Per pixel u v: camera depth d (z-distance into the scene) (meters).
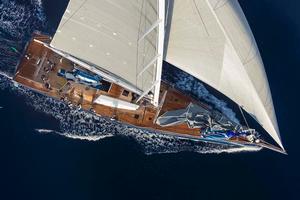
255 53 22.78
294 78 31.09
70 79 28.11
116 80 26.06
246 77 23.30
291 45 31.95
